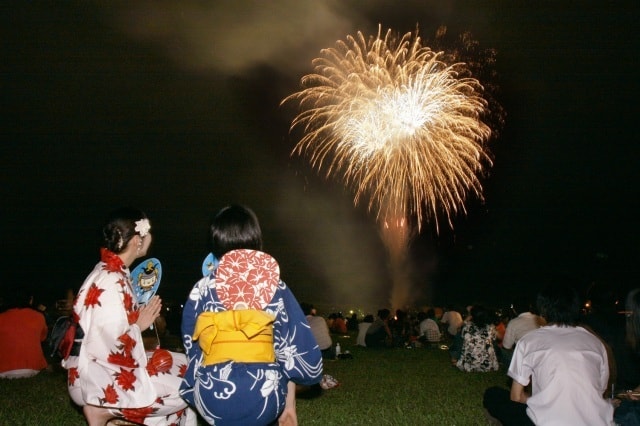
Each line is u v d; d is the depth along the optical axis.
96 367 4.42
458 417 6.80
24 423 6.11
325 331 12.53
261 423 3.63
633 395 5.05
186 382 3.83
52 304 22.67
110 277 4.53
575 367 4.47
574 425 4.38
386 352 14.23
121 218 4.72
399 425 6.48
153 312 4.71
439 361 12.29
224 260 3.78
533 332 4.80
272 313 3.70
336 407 7.29
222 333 3.58
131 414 4.56
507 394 5.38
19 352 8.91
